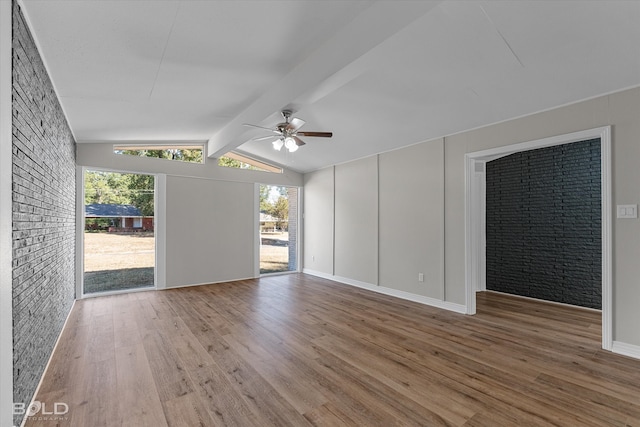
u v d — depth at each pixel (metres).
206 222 5.78
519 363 2.63
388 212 5.12
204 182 5.77
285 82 3.15
